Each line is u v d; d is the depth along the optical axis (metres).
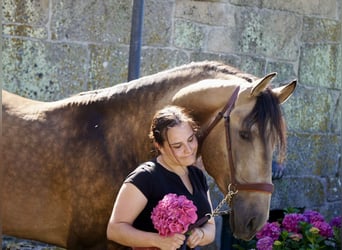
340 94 6.99
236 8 6.29
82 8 5.64
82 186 3.94
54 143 4.03
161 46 5.95
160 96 3.92
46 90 5.55
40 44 5.50
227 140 3.57
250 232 3.54
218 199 6.18
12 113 4.18
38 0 5.46
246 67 6.40
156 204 3.14
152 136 3.23
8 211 4.09
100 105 4.06
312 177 6.82
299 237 5.01
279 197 6.58
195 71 3.93
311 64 6.78
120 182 3.89
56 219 4.05
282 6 6.54
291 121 6.66
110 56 5.79
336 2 6.90
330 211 6.99
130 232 3.08
